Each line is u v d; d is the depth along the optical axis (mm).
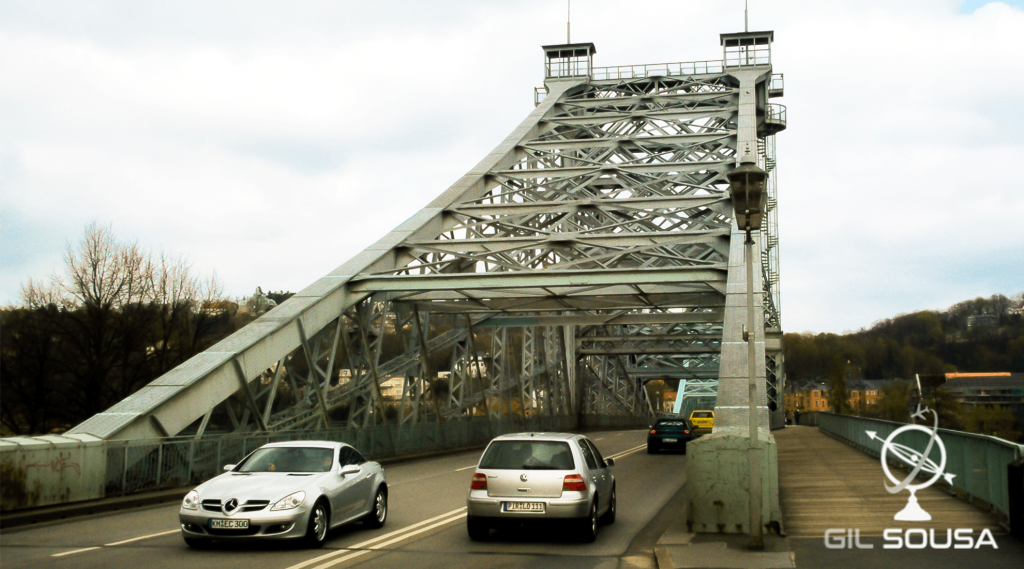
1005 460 12172
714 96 44719
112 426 18359
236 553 10930
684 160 39719
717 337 54188
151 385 20781
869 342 85875
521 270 27219
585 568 10031
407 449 30109
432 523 13805
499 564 10242
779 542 11047
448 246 29953
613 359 75312
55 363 37281
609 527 13414
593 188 40438
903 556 10047
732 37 48531
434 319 36719
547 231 31188
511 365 43906
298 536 11023
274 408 38781
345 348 28188
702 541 11195
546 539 12203
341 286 27469
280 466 12445
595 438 46969
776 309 62156
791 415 94938
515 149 40500
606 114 44062
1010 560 9711
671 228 33531
